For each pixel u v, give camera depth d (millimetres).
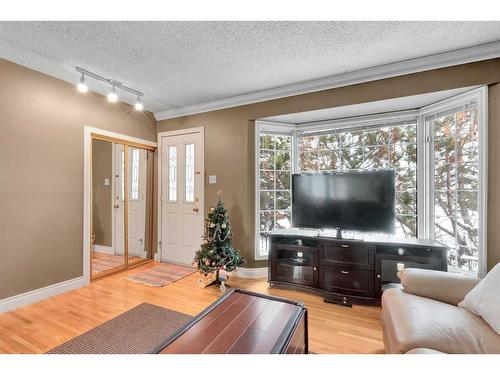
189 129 3672
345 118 3156
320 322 2145
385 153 3006
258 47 2133
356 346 1807
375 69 2484
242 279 3146
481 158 2154
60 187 2699
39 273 2510
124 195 3543
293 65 2443
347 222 2627
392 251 2432
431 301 1533
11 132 2318
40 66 2438
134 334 1930
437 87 2299
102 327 2023
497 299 1299
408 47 2129
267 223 3400
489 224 2121
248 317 1427
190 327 1323
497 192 2072
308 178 2818
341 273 2527
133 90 3055
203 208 3549
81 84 2473
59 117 2699
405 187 2904
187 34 1948
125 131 3479
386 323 1562
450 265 2533
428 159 2734
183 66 2467
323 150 3338
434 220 2723
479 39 2010
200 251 2932
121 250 3484
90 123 3020
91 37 1980
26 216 2420
